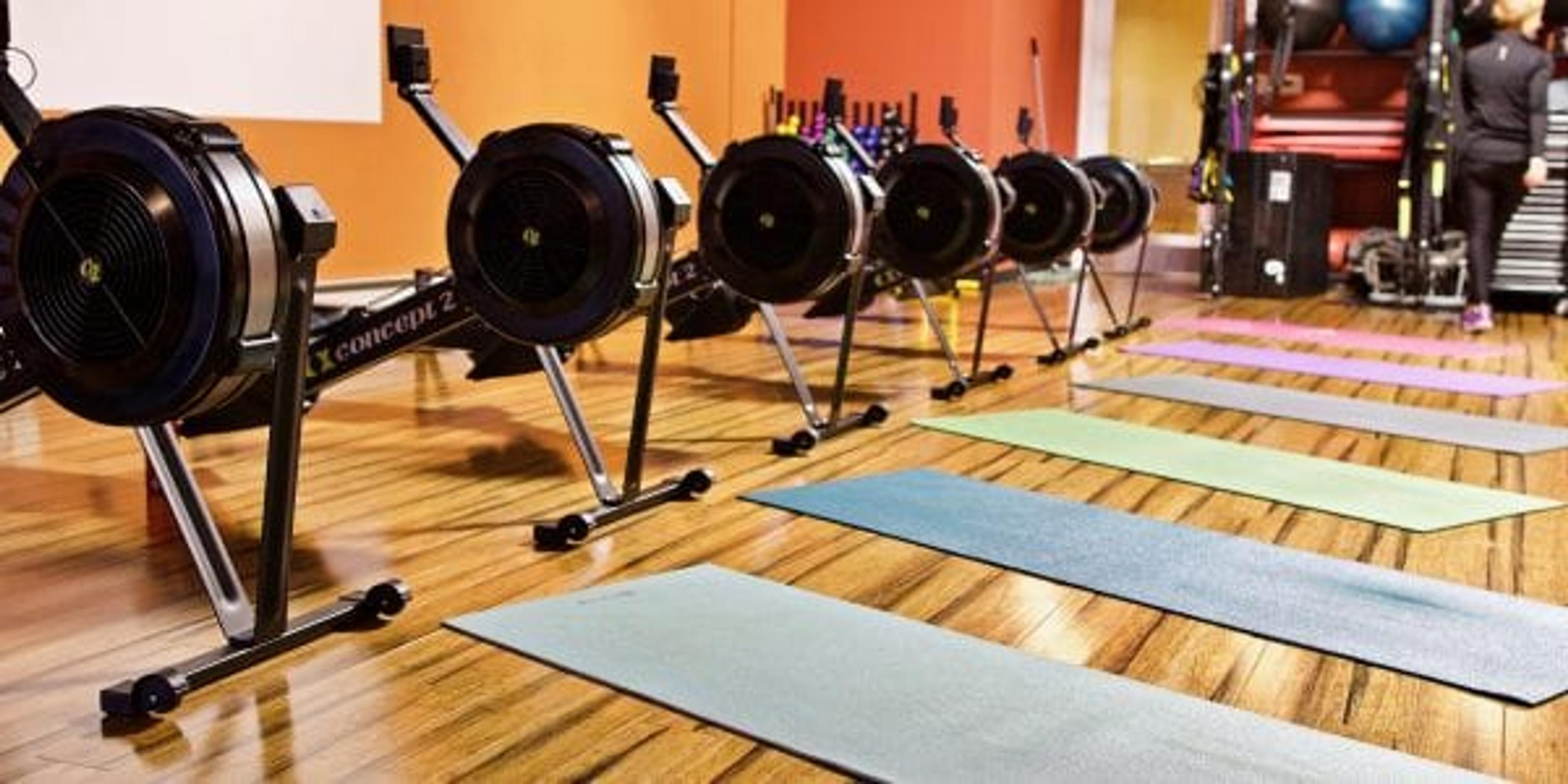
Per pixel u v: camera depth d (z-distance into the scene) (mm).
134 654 2529
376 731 2217
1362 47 9484
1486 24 8945
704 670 2471
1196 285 10016
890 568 3121
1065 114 11047
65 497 3545
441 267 6574
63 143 2215
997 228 5074
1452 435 4855
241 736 2186
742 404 5016
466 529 3346
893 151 8305
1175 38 12555
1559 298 8875
